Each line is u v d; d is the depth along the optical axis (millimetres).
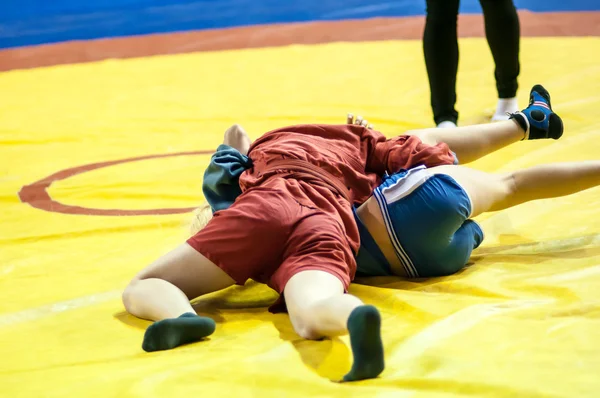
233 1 15086
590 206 4262
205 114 7762
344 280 3094
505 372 2502
